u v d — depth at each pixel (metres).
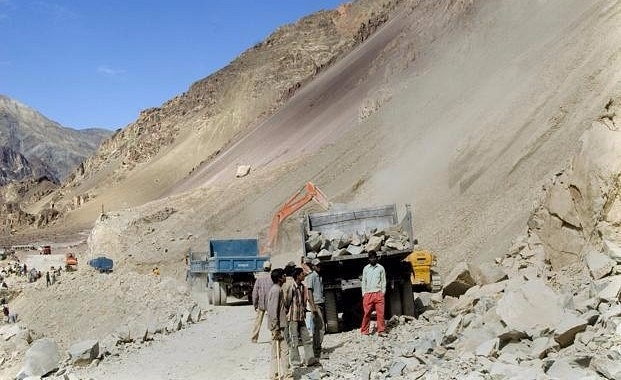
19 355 14.40
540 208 13.22
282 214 33.81
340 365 10.00
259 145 98.06
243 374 10.42
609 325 8.05
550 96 25.88
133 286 22.08
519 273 12.60
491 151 26.22
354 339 11.90
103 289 21.95
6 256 57.47
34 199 194.00
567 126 21.39
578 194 11.52
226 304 23.30
